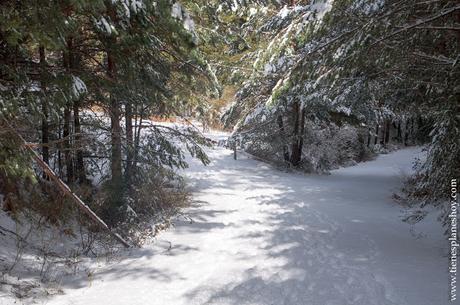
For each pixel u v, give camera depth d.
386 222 10.92
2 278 6.04
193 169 20.08
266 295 5.96
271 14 17.02
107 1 7.21
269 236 9.42
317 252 8.15
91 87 8.82
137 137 11.16
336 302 5.64
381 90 10.76
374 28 6.93
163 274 6.96
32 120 6.99
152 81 10.09
